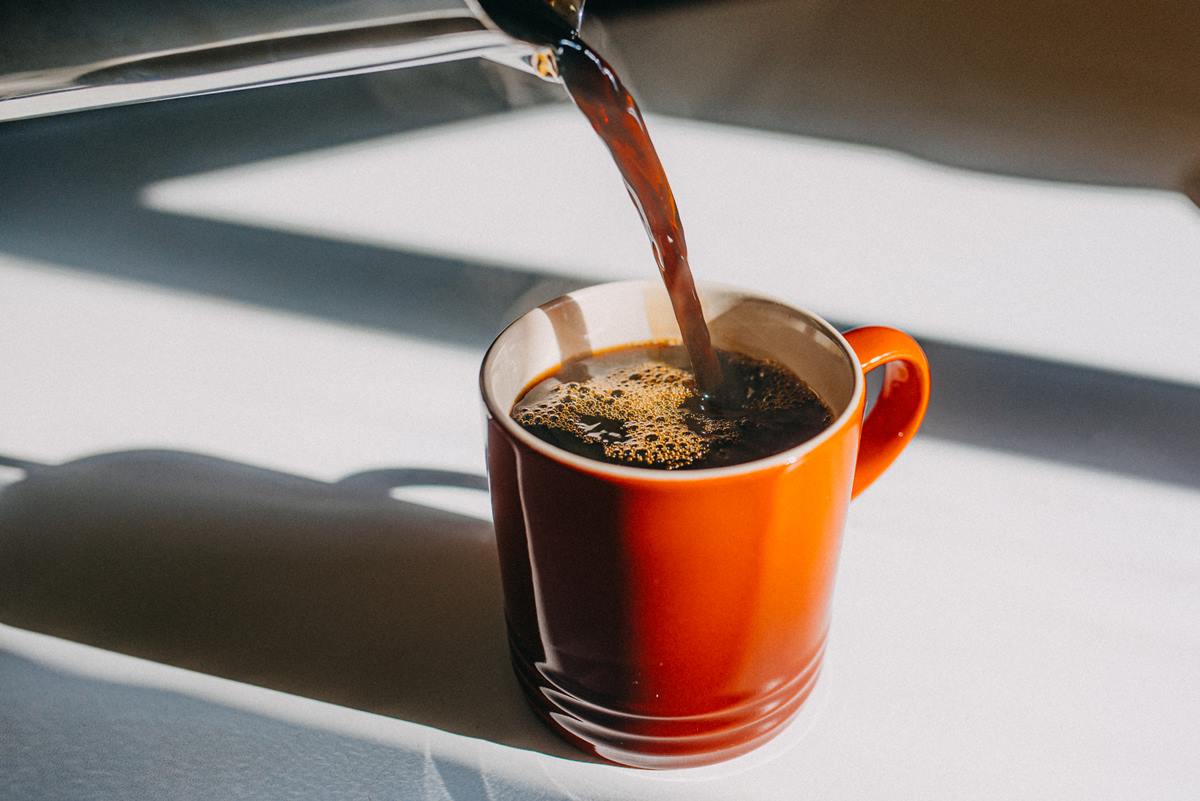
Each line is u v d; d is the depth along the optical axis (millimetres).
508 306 560
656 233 382
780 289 564
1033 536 432
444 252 606
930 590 413
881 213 628
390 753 367
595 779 362
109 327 552
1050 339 530
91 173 721
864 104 776
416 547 430
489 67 862
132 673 386
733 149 708
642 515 320
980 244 599
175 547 429
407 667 390
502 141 734
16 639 396
